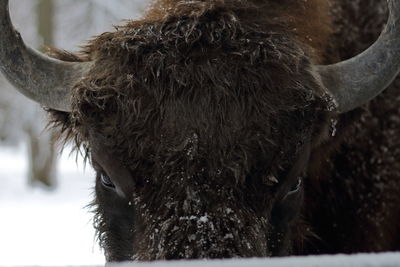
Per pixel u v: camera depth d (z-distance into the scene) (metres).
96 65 6.56
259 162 6.02
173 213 5.77
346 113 7.83
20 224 27.06
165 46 6.32
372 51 7.22
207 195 5.79
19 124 43.97
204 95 6.06
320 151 7.76
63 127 7.29
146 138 6.01
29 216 29.47
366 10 9.04
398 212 8.90
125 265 3.94
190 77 6.13
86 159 6.97
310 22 7.85
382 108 8.74
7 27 6.81
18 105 41.62
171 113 6.03
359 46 8.84
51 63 7.01
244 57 6.29
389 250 8.95
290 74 6.34
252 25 6.68
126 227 6.35
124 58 6.36
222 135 5.97
